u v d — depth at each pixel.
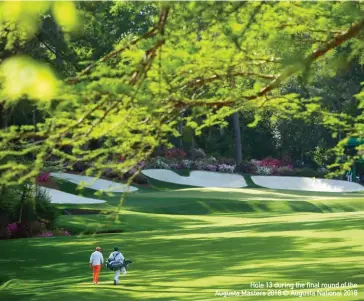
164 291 27.47
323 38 11.98
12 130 9.74
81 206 76.88
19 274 37.53
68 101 8.48
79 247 47.81
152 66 9.66
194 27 9.88
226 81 12.17
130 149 11.14
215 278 29.52
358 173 130.25
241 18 10.35
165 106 10.41
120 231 59.12
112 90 8.38
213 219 69.62
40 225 57.53
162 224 64.69
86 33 42.75
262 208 82.06
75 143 9.63
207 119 12.97
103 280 32.62
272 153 137.00
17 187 50.78
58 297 28.25
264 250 38.12
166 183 114.00
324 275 27.73
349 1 9.63
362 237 40.94
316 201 85.69
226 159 128.00
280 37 10.57
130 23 48.75
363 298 21.78
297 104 13.50
